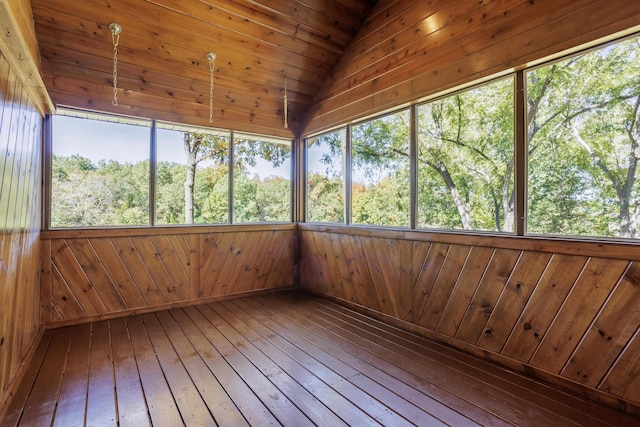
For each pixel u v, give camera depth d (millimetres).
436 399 1953
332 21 3492
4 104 1850
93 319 3289
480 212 2590
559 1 2088
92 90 3232
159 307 3658
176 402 1919
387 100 3289
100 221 3375
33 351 2555
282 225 4543
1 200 1839
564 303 2082
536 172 2262
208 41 3283
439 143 2881
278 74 3900
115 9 2799
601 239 1980
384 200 3412
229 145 4152
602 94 1968
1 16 1603
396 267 3203
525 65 2270
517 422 1742
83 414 1808
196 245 3895
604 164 1970
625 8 1816
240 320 3348
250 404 1902
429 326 2900
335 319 3393
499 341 2404
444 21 2785
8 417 1773
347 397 1975
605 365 1906
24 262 2385
